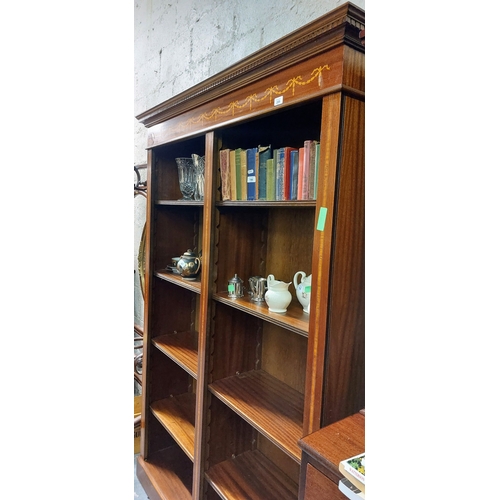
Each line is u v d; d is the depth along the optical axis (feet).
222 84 3.93
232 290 4.39
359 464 2.18
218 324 4.61
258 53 3.29
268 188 3.74
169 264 6.31
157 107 5.27
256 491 4.43
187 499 5.41
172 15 7.54
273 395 4.38
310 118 4.17
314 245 2.99
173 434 5.44
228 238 4.56
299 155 3.36
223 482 4.55
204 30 6.47
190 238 6.50
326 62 2.85
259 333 5.01
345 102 2.78
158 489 5.65
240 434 4.99
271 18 4.97
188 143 5.98
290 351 4.62
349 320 3.04
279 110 3.34
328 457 2.37
